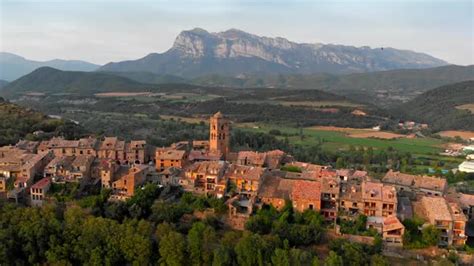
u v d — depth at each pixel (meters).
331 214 187.88
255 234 166.50
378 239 170.38
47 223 173.25
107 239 167.25
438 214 180.38
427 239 173.25
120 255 166.25
